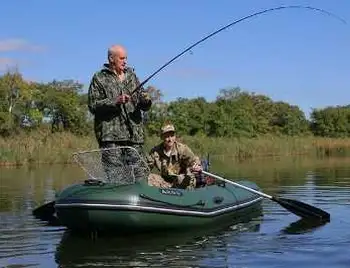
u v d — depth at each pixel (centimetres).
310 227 702
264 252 555
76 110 5184
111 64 660
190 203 672
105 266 508
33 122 4822
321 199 1003
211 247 582
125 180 645
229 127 5125
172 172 728
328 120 7162
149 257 540
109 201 609
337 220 754
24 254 559
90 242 613
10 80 4769
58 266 510
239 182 888
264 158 3159
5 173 1884
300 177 1552
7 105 4722
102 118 655
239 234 657
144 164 671
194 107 5181
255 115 6569
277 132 6775
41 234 660
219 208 725
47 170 2078
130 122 664
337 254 540
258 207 891
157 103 4828
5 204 956
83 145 2972
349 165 2203
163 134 718
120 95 634
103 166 646
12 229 695
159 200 636
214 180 849
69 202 619
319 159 2895
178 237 639
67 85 5650
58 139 3042
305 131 7125
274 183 1355
